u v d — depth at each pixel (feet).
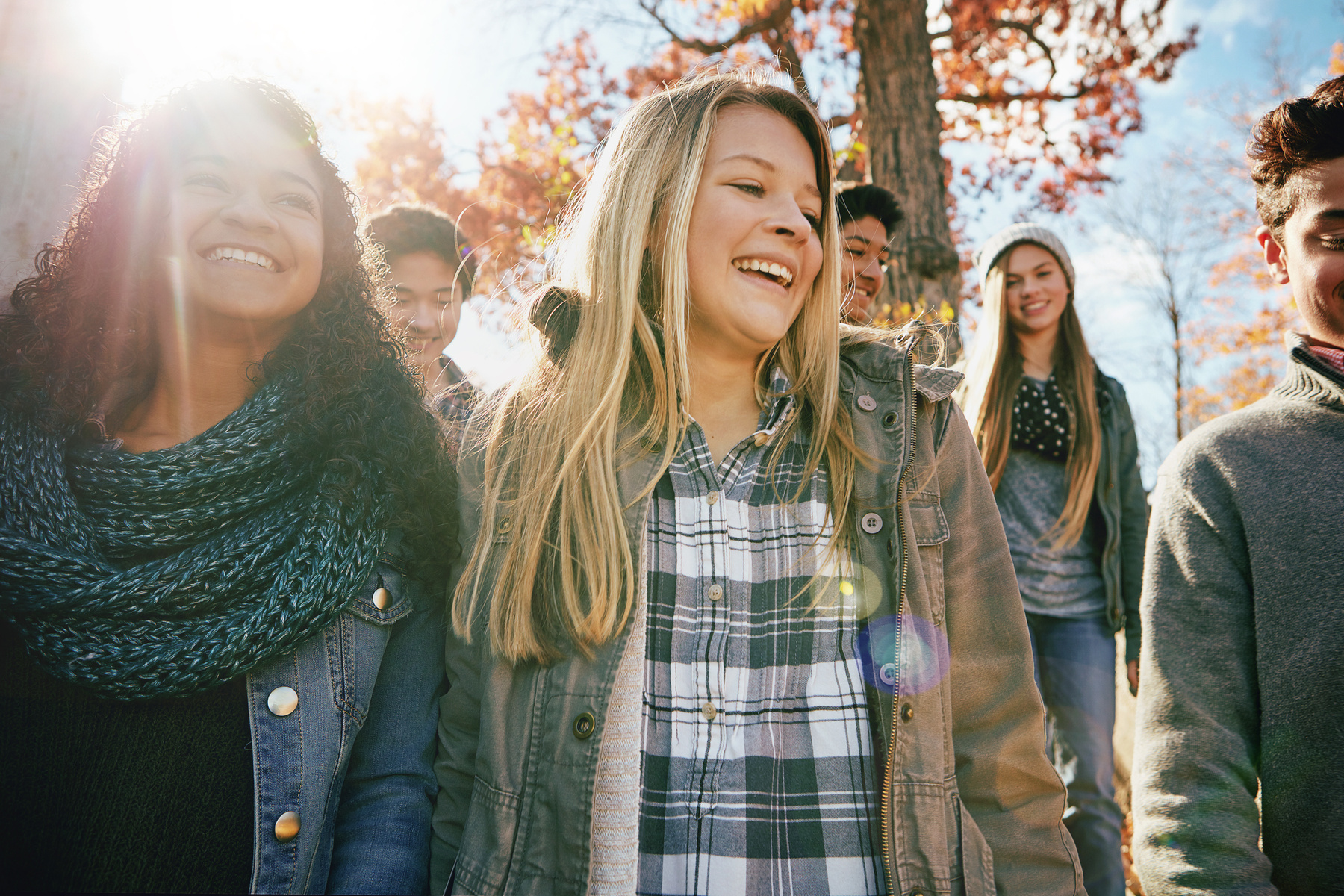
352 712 4.32
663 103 4.84
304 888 4.00
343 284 4.84
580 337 4.67
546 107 33.83
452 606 4.56
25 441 4.02
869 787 3.85
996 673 4.22
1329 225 4.27
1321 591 3.98
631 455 4.39
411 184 33.71
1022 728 4.13
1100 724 8.66
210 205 4.13
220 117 4.23
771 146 4.58
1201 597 4.32
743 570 4.16
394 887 4.04
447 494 4.98
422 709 4.68
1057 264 9.72
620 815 3.70
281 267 4.32
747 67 5.02
